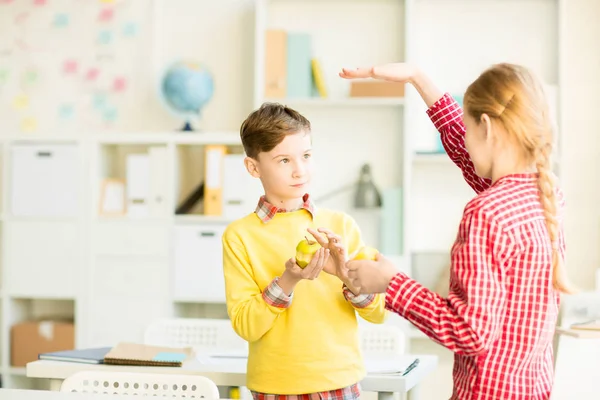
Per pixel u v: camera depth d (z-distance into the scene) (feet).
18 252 13.16
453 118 5.71
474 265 4.23
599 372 5.14
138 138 12.90
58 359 7.43
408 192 12.51
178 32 13.83
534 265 4.29
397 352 8.91
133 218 12.84
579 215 12.85
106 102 13.99
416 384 7.12
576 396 4.53
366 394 9.50
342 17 13.32
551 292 4.38
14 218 13.17
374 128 13.25
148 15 13.91
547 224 4.40
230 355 7.77
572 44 12.92
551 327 4.41
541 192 4.42
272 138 5.81
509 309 4.29
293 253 5.94
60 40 14.15
